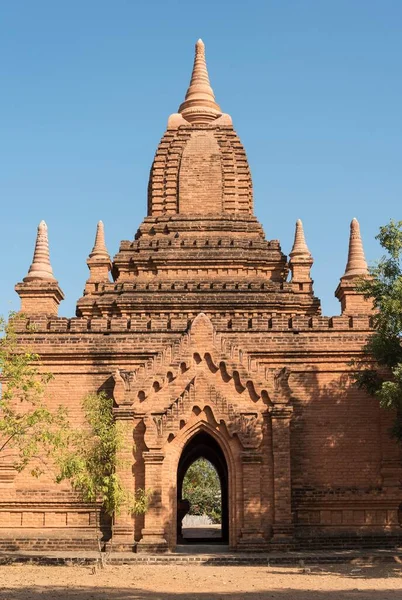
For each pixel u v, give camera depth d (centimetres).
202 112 5138
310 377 3791
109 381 3791
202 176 4853
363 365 3781
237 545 3431
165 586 2523
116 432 3234
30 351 3538
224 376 3634
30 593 2348
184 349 3656
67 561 3195
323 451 3697
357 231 4497
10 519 3619
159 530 3431
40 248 4569
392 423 3712
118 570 2975
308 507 3612
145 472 3491
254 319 3872
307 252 4744
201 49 5409
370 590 2434
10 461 3672
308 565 3130
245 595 2317
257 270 4566
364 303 4259
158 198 4872
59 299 4500
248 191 4900
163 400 3606
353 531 3591
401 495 3619
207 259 4519
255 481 3494
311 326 3831
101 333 3841
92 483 3128
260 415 3591
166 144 4991
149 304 4272
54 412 3750
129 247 4659
